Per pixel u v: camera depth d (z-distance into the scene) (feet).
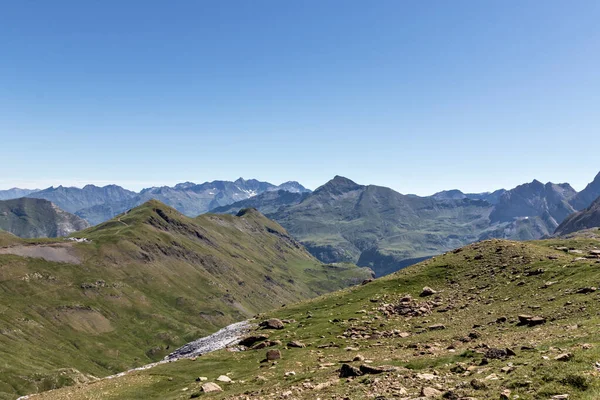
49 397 162.81
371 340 175.63
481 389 71.92
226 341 241.14
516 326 142.51
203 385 135.85
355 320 217.56
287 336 210.59
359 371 106.52
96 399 148.77
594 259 217.36
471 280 246.68
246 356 186.60
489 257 277.23
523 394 64.54
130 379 173.88
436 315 200.85
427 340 151.74
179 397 133.59
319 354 164.04
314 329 214.69
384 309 227.81
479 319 170.40
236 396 112.57
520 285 207.51
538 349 92.79
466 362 98.32
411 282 274.77
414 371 97.50
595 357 71.92
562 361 74.43
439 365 101.71
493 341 122.31
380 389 85.25
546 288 188.03
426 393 75.41
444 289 245.65
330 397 87.86
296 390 102.58
